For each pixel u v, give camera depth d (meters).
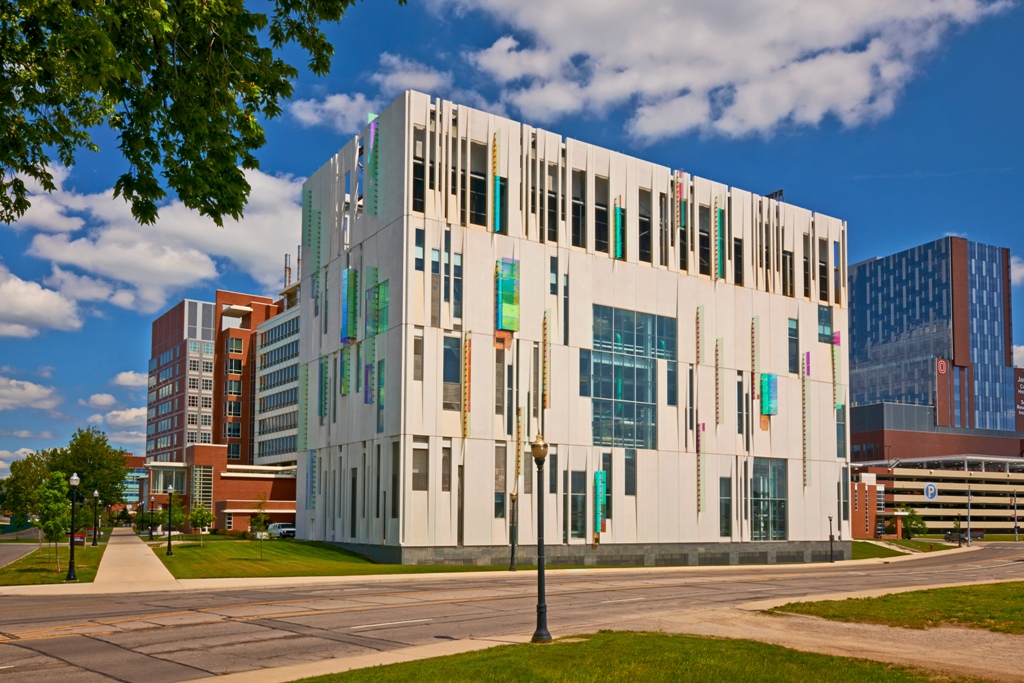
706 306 69.50
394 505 54.78
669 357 66.94
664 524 64.62
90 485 100.75
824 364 77.31
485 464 57.06
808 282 77.44
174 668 17.20
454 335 57.31
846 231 80.75
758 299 72.94
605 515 62.00
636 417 64.44
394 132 58.53
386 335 57.34
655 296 66.69
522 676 15.00
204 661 18.03
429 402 55.59
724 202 72.00
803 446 74.38
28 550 69.69
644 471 64.12
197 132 11.22
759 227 74.12
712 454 68.12
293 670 16.69
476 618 25.55
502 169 60.41
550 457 59.72
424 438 55.38
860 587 39.75
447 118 58.75
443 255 57.25
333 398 64.75
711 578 46.06
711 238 70.75
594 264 63.75
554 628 23.16
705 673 15.45
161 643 20.52
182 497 109.19
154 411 158.88
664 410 66.00
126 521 155.38
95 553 59.84
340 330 63.41
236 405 132.75
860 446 189.88
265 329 124.56
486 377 57.94
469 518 55.97
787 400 73.75
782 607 27.97
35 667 17.34
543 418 59.59
